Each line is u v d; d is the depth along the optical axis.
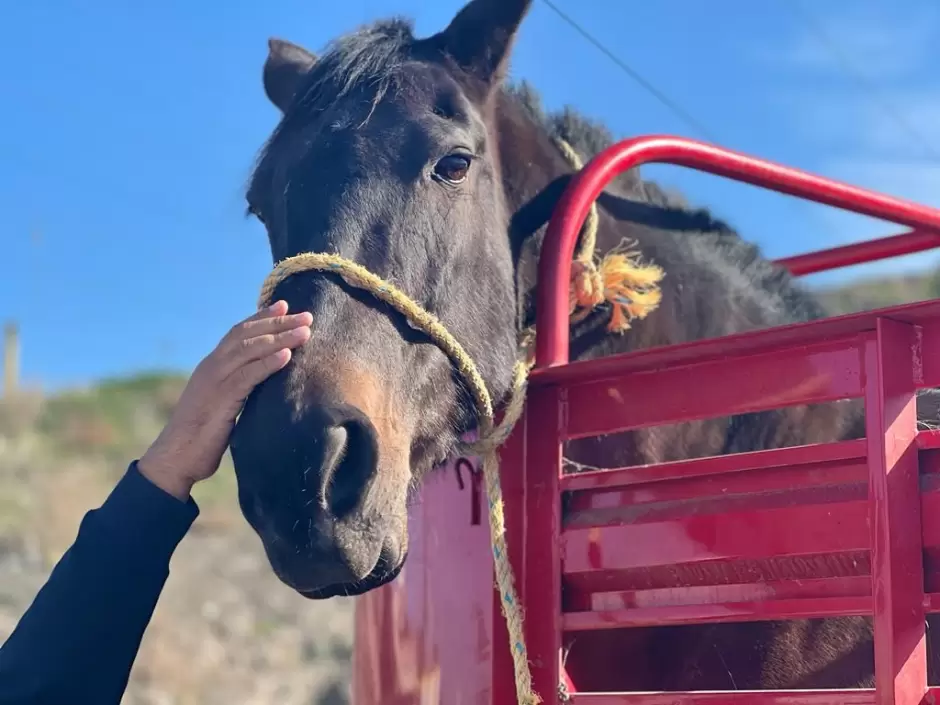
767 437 2.52
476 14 2.42
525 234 2.53
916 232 2.98
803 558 1.66
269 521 1.75
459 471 2.23
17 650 1.72
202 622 7.29
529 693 1.85
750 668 2.29
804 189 2.55
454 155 2.16
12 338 14.42
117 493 1.81
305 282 1.97
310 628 7.45
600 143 2.79
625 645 2.30
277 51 2.84
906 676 1.49
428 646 2.32
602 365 1.89
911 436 1.58
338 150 2.11
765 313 2.77
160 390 15.27
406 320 2.03
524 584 1.98
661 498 1.84
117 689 1.76
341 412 1.77
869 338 1.60
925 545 1.56
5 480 9.99
